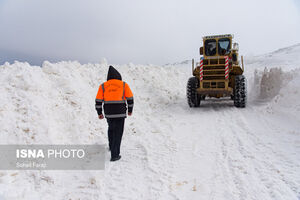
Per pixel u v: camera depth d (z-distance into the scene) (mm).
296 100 5816
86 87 5973
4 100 3740
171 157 3576
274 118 5523
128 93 3568
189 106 7895
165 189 2643
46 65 5402
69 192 2668
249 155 3436
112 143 3586
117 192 2635
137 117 6148
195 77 8039
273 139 4066
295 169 2898
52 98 4434
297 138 4020
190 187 2666
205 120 5867
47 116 3857
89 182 2881
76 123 4234
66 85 5008
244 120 5535
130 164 3412
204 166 3191
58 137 3744
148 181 2861
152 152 3828
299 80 6410
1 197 2340
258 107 6918
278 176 2750
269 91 7973
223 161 3307
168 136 4645
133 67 10312
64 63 6785
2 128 3287
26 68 4820
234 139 4238
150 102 7617
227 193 2475
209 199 2387
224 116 6199
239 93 7199
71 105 4629
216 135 4578
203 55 8453
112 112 3518
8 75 4504
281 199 2281
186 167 3203
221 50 8242
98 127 4723
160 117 6367
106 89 3557
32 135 3416
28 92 4125
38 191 2646
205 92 7410
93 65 8312
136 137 4727
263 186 2557
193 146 4023
